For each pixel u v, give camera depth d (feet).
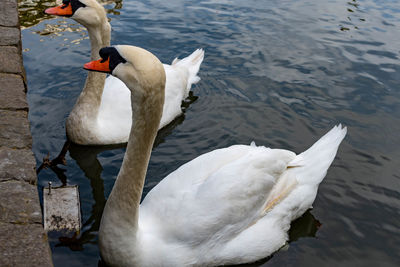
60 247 13.67
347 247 14.80
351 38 29.48
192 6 33.24
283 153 15.47
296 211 15.51
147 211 13.60
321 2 35.55
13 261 10.21
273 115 21.68
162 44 27.48
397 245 14.93
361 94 23.61
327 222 15.81
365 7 34.86
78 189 16.51
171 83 21.99
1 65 18.20
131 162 11.68
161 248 12.79
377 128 21.03
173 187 13.85
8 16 22.06
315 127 20.89
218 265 13.92
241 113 21.84
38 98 21.66
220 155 14.80
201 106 22.52
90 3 18.44
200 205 13.34
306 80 24.62
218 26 30.17
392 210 16.39
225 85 24.08
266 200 14.71
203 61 26.11
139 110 11.17
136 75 10.71
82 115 18.95
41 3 31.81
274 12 33.01
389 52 27.91
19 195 12.20
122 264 12.51
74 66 24.52
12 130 14.80
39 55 25.13
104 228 12.27
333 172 18.22
